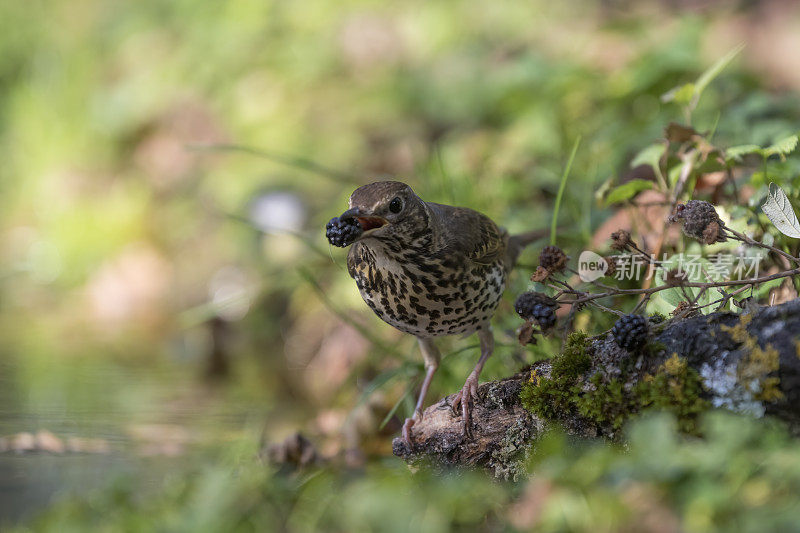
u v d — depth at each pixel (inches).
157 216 714.2
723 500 173.5
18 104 891.4
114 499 232.2
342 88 714.8
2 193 857.5
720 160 314.8
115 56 888.3
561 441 216.4
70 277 717.3
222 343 560.7
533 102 537.6
